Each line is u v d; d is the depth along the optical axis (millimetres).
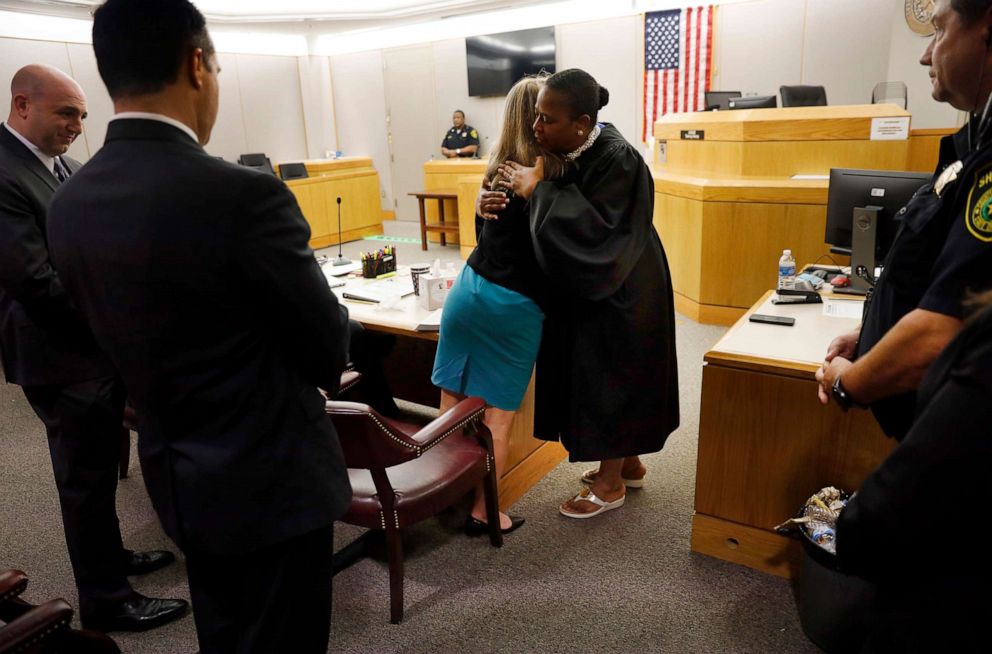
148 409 1115
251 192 1023
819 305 2430
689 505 2494
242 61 9781
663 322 2180
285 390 1152
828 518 1779
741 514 2105
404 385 3221
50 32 7816
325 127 10914
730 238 4383
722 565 2143
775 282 4328
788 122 4387
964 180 1025
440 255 7582
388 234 9625
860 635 1657
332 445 1241
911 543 781
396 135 10500
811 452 1960
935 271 1064
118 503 2656
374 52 10297
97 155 1072
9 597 1214
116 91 1054
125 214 1017
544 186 1974
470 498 2594
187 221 1000
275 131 10375
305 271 1082
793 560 2049
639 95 8453
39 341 1754
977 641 763
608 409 2170
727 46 7773
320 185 8648
